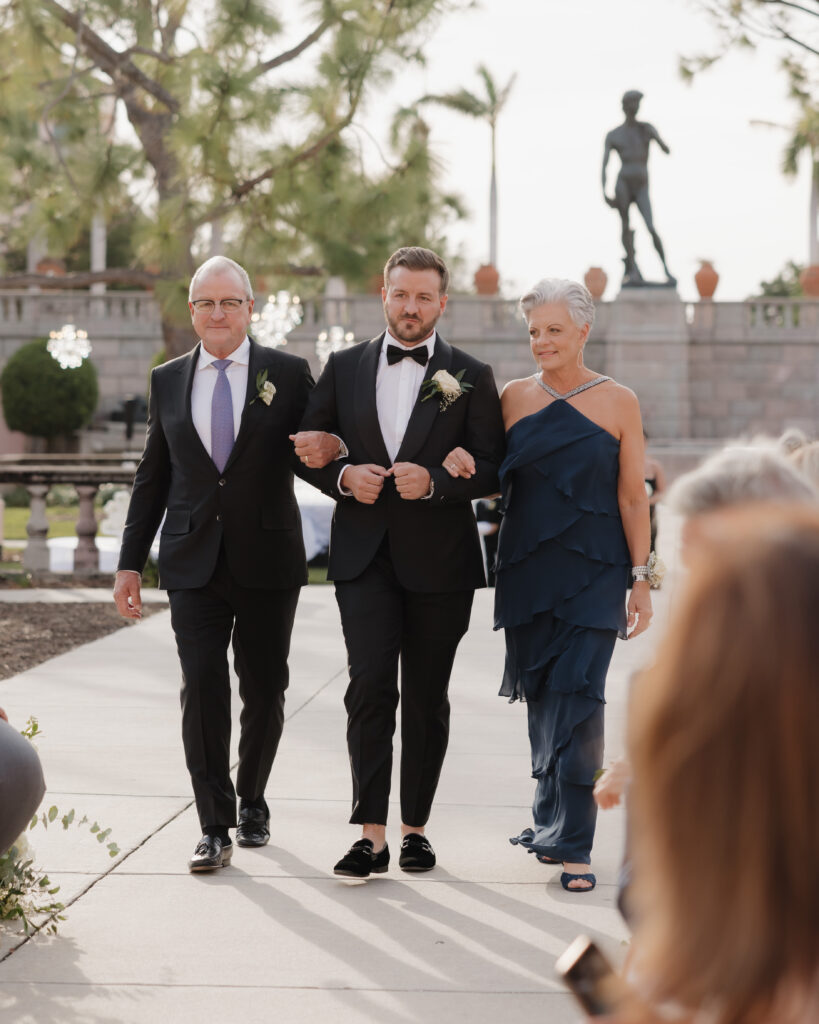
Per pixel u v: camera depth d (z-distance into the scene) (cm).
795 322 5081
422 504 647
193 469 675
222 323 679
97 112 2492
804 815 131
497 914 584
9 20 2192
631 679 254
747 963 134
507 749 920
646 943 144
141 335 4975
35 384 4634
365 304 4862
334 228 2245
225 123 2092
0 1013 468
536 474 651
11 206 2409
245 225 2272
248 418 672
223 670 668
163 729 970
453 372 662
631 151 4819
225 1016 467
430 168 2325
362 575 654
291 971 512
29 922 565
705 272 5072
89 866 646
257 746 694
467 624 664
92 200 2352
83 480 2162
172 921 570
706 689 135
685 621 140
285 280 2592
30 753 436
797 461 400
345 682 1180
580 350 661
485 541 2023
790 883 132
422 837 659
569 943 546
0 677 1210
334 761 876
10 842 436
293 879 631
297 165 2266
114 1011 470
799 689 132
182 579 668
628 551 655
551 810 652
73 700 1085
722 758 134
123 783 808
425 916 580
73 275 2452
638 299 4916
